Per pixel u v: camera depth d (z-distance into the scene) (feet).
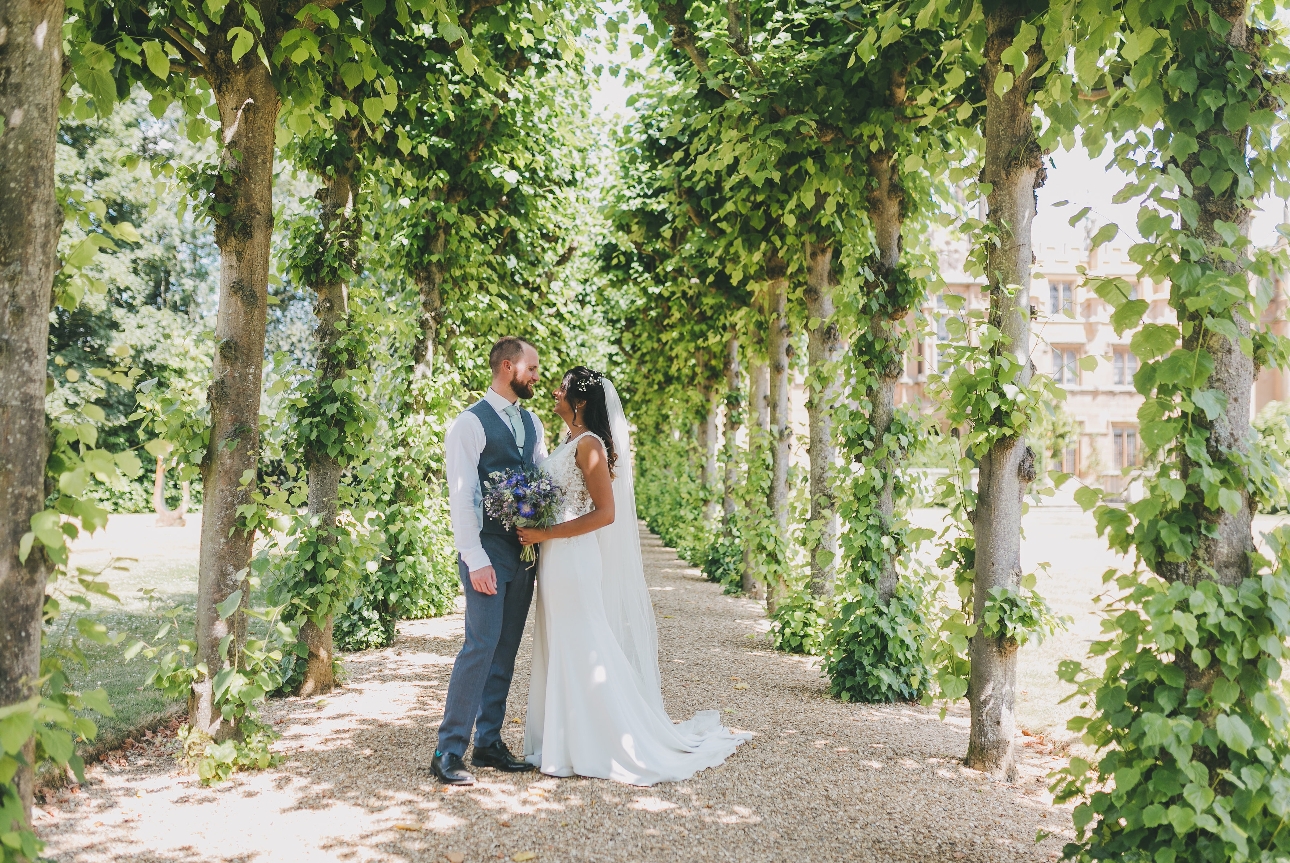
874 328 19.30
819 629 22.56
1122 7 9.57
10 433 6.51
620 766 12.62
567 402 13.99
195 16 12.44
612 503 13.39
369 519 24.20
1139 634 8.10
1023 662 22.25
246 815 10.86
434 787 12.03
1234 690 7.55
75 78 11.11
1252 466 7.84
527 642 23.71
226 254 13.06
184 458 12.83
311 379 17.87
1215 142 8.28
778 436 30.14
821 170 20.49
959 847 10.38
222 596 12.91
